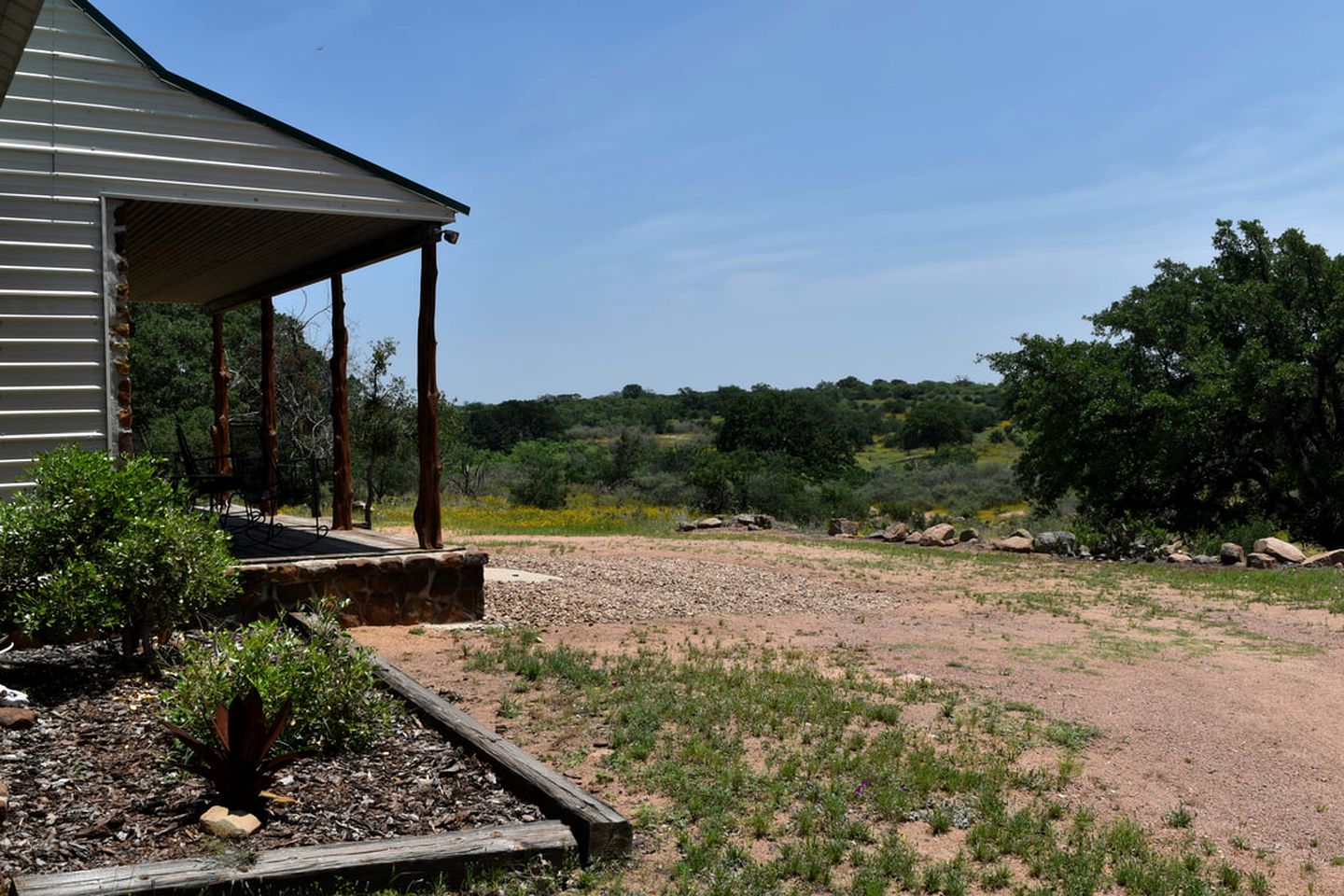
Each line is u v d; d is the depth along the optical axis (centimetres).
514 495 3072
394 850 406
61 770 480
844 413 7575
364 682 563
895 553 1773
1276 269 2216
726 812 502
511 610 1005
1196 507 2288
